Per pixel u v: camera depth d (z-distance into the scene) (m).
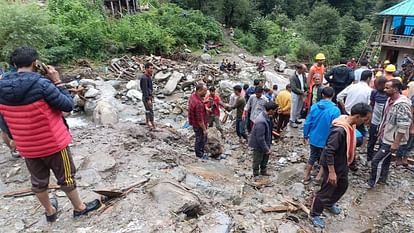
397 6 23.02
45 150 3.18
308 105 8.35
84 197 4.13
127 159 5.69
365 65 7.54
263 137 5.80
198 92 6.67
